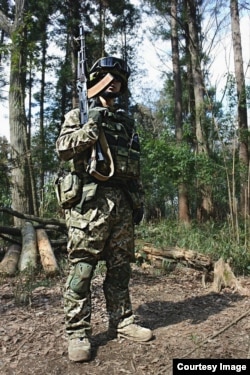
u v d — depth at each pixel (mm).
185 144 11438
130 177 3098
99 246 2971
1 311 4000
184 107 21953
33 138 18281
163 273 5715
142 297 4398
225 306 4074
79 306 2953
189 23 14852
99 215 2945
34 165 13203
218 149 12547
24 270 5625
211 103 11500
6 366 2877
